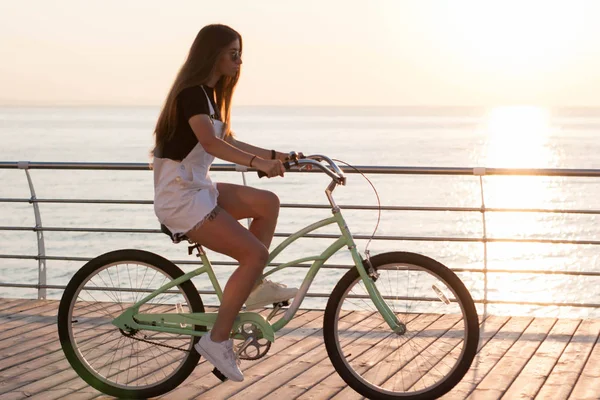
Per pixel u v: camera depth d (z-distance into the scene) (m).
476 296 31.38
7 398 3.84
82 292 3.99
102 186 73.19
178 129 3.53
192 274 3.74
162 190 3.58
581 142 170.75
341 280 3.69
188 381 4.07
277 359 4.41
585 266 38.31
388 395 3.66
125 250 3.85
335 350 3.70
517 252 42.59
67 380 4.11
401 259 3.60
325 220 3.66
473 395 3.82
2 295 30.81
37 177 79.81
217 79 3.61
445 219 55.88
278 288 3.67
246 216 3.73
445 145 157.62
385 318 3.63
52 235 47.59
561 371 4.18
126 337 4.02
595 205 61.91
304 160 3.57
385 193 68.75
